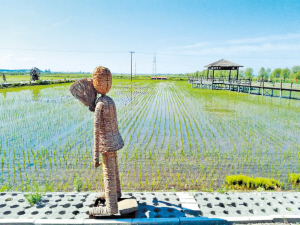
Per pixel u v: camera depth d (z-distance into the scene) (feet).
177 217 15.78
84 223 14.89
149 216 15.98
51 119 55.21
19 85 139.85
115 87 156.15
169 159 31.07
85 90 16.07
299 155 33.09
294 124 51.98
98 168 27.86
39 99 87.61
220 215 16.21
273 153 33.91
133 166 28.68
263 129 47.65
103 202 17.31
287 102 84.07
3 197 18.39
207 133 44.39
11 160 30.22
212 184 24.04
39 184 23.47
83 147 35.78
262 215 16.31
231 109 70.38
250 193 19.70
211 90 132.67
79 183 21.75
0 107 70.03
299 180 24.31
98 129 14.89
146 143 37.91
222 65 122.21
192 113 64.23
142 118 58.08
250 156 32.58
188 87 159.02
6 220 14.80
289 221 15.71
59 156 31.68
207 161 30.48
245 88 132.36
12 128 46.93
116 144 15.34
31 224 14.76
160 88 150.51
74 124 50.55
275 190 22.81
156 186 23.34
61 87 140.56
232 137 41.88
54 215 15.93
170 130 46.42
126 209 15.46
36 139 39.73
